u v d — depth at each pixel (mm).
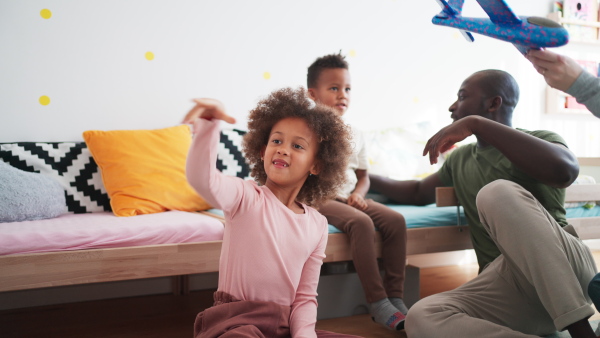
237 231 1049
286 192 1145
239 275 1034
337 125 1187
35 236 1406
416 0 2752
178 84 2258
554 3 3070
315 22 2525
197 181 931
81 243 1447
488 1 1095
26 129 2018
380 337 1619
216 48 2324
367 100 2641
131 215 1848
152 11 2205
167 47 2236
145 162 1986
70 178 1979
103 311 1938
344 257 1771
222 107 888
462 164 1738
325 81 2094
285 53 2465
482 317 1352
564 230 1378
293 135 1118
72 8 2074
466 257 2848
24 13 2004
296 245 1084
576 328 1105
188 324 1791
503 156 1561
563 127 3141
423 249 1870
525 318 1344
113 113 2150
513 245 1202
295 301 1104
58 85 2062
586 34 3121
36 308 1970
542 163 1365
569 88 1161
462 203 1720
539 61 1174
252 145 1193
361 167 2123
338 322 1774
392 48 2695
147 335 1672
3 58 1977
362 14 2627
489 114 1671
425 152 1505
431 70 2791
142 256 1506
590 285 1153
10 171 1729
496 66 2963
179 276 2199
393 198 2189
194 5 2279
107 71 2137
